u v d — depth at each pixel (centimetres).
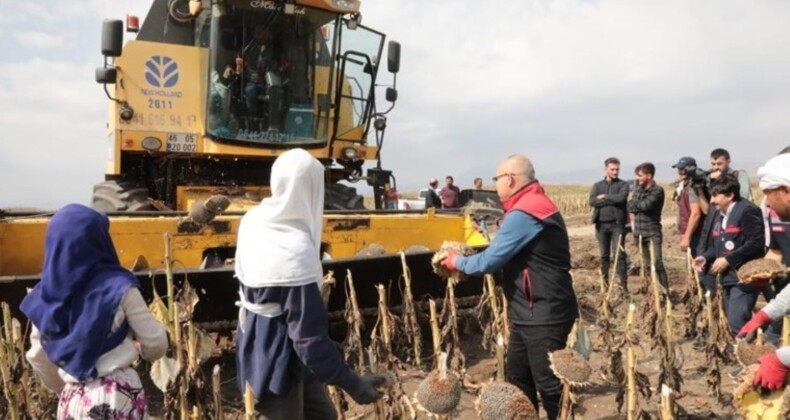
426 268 597
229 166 834
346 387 287
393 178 880
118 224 548
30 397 401
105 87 716
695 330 673
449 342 530
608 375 527
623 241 921
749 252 532
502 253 381
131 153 769
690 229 734
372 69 872
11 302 452
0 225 516
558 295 385
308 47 809
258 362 285
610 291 723
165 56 753
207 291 503
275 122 790
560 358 334
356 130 866
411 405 404
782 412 273
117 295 262
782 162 344
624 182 932
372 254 606
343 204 830
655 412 474
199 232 578
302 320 273
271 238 279
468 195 1127
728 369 580
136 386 273
